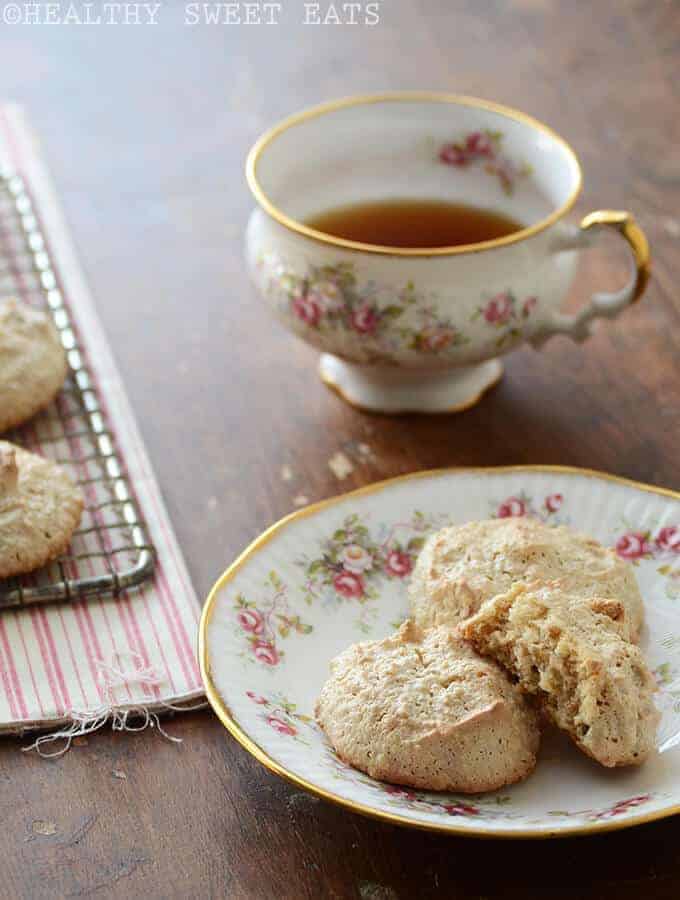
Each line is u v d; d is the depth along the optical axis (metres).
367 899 0.40
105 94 0.70
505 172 0.55
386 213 0.56
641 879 0.41
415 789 0.41
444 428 0.53
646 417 0.54
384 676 0.42
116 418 0.53
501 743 0.41
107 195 0.64
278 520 0.50
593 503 0.48
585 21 0.75
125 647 0.46
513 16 0.75
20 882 0.41
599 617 0.43
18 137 0.66
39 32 0.74
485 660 0.43
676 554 0.47
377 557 0.47
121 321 0.58
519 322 0.51
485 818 0.40
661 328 0.57
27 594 0.47
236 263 0.61
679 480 0.52
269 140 0.53
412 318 0.50
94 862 0.41
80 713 0.44
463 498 0.49
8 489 0.47
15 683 0.45
